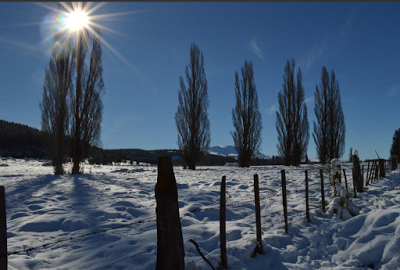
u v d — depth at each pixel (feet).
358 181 30.66
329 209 21.77
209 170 79.30
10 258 13.33
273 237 16.20
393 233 16.01
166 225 9.95
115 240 16.60
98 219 21.70
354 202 25.43
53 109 62.80
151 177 54.03
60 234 18.15
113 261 12.87
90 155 67.62
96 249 14.71
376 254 14.58
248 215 23.34
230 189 37.40
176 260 9.90
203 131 92.38
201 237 16.16
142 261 12.74
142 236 16.01
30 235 17.84
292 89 102.27
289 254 14.90
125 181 46.03
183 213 22.59
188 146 91.91
